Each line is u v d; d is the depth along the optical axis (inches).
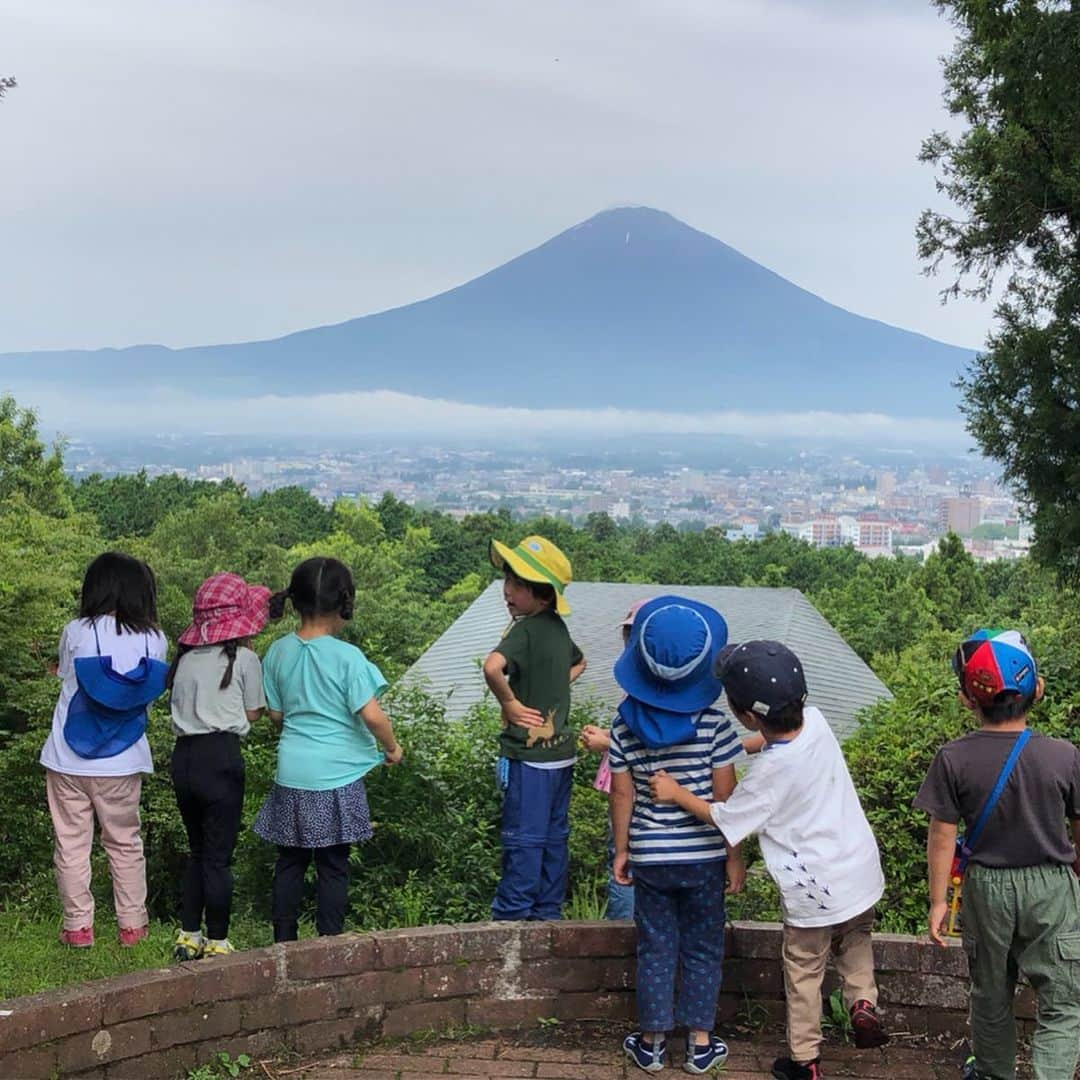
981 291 760.3
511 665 174.1
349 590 176.9
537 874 172.1
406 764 262.8
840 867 133.4
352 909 245.8
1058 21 530.6
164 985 131.1
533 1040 143.6
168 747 288.0
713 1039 138.5
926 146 767.1
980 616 1393.9
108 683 176.7
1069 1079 120.3
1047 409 714.2
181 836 283.4
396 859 259.6
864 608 1781.5
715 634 143.0
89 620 179.5
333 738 171.2
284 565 1457.9
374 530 2346.2
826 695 761.0
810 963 134.0
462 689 700.0
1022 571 1408.7
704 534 2603.3
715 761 140.3
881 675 1251.2
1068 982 123.3
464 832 259.0
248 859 253.4
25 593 295.3
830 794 135.3
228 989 134.8
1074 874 126.3
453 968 144.9
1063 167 687.1
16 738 275.1
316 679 171.3
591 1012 147.2
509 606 179.9
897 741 267.4
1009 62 569.0
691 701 139.2
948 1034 144.1
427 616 1494.8
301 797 169.5
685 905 139.4
